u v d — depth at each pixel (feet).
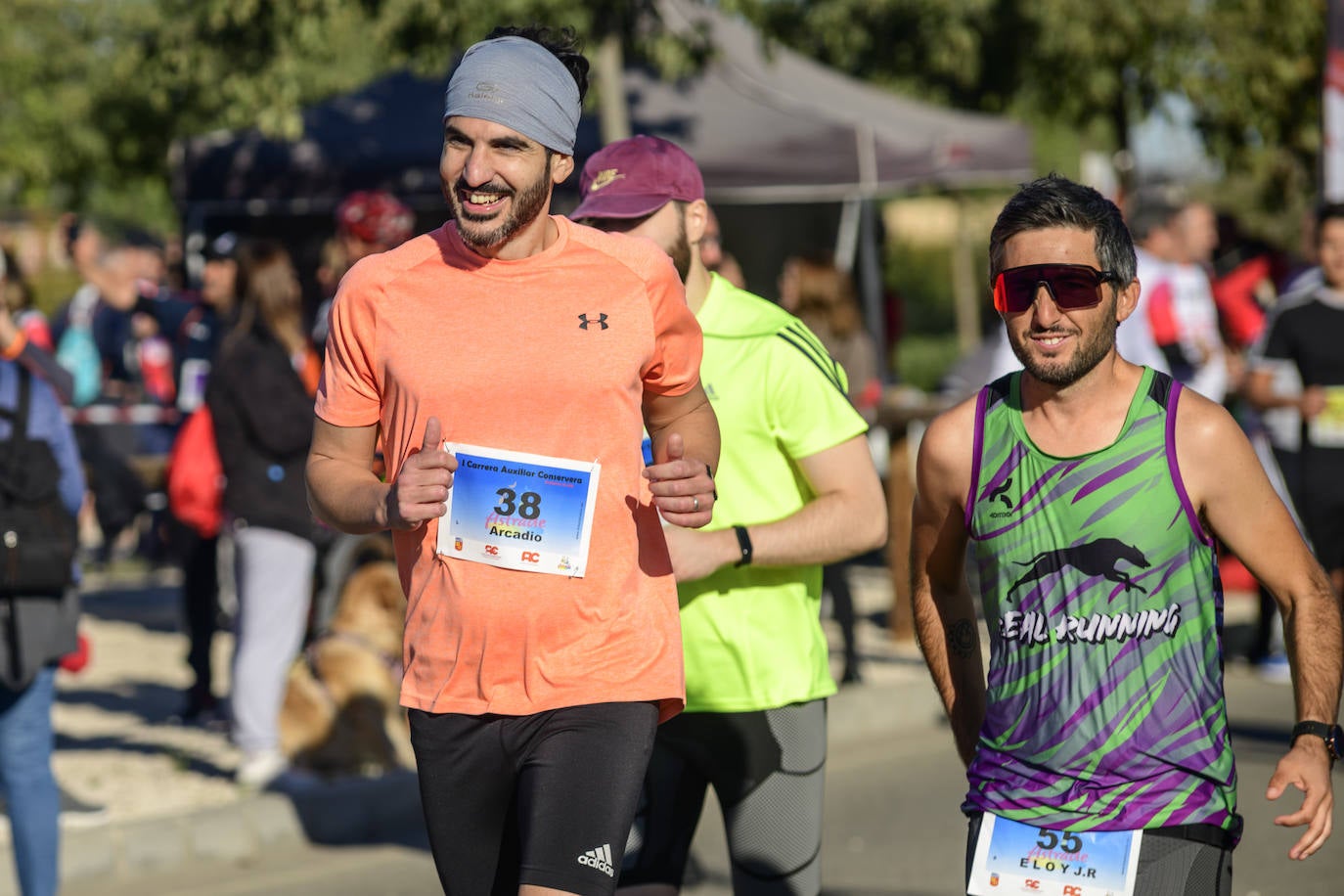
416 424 16.78
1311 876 31.83
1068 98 97.50
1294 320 43.57
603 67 55.16
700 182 21.56
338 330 17.21
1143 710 16.43
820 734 21.49
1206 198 135.64
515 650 16.67
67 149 111.55
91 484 54.24
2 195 120.57
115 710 46.42
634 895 21.02
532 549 16.60
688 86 63.21
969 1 94.63
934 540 17.99
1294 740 16.75
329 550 40.40
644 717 16.88
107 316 72.23
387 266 17.12
